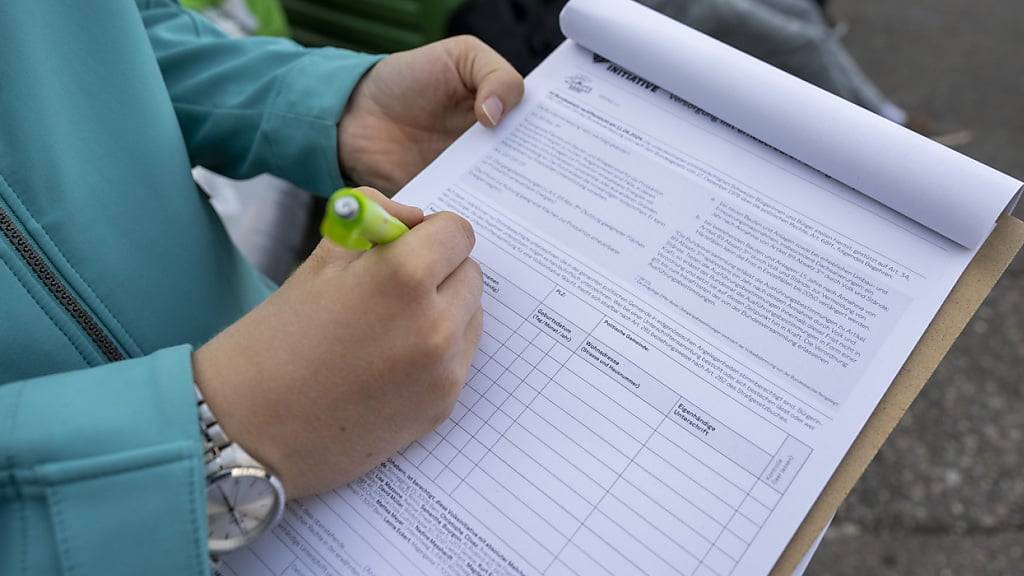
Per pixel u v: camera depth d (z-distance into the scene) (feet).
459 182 1.95
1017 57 5.83
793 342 1.65
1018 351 4.66
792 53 3.43
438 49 2.15
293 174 2.42
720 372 1.63
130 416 1.36
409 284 1.46
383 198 1.66
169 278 2.10
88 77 1.89
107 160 1.93
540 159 1.97
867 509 4.21
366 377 1.47
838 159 1.76
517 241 1.85
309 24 4.59
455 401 1.59
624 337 1.70
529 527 1.51
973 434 4.40
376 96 2.27
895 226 1.76
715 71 1.89
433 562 1.49
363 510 1.56
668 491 1.51
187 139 2.44
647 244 1.82
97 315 1.90
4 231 1.71
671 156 1.94
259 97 2.30
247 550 1.54
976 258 1.70
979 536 4.12
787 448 1.53
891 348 1.62
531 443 1.59
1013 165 5.28
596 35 2.04
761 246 1.78
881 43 5.96
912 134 1.72
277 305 1.55
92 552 1.32
